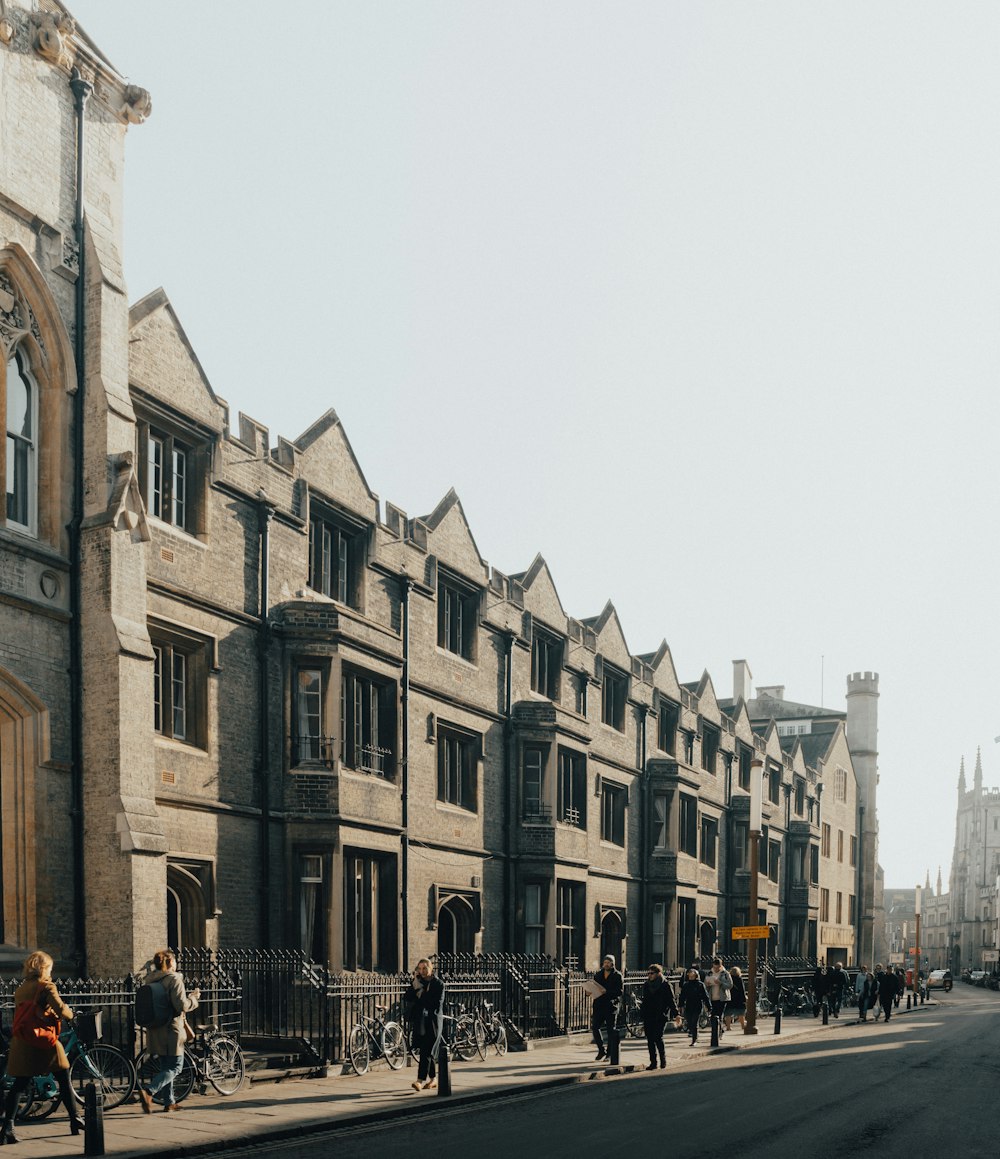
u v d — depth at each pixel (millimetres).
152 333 18781
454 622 27750
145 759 16641
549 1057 22328
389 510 25203
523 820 29500
